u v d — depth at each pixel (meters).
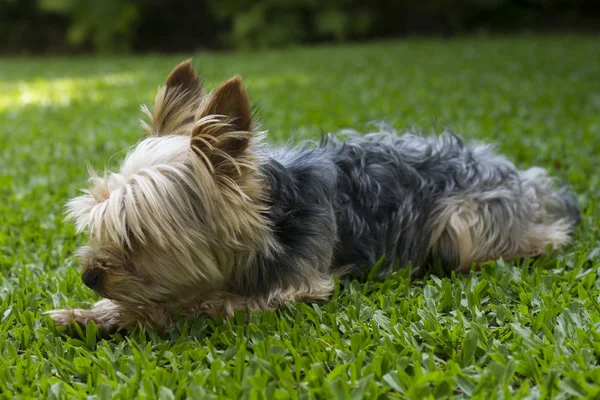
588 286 0.88
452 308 0.84
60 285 0.93
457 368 0.70
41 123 2.16
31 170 1.52
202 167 0.77
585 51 3.63
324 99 2.36
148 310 0.83
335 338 0.77
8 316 0.86
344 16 5.41
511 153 1.44
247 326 0.80
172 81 0.84
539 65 3.12
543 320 0.79
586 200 1.17
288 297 0.85
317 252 0.87
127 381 0.72
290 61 3.89
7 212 1.21
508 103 2.12
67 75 3.78
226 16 5.58
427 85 2.64
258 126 0.80
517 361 0.70
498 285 0.89
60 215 1.18
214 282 0.81
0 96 2.92
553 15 5.55
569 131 1.65
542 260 0.96
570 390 0.67
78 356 0.77
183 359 0.75
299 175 0.88
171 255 0.77
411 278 0.96
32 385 0.72
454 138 1.08
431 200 0.97
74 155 1.65
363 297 0.87
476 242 0.96
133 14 5.46
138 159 0.79
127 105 2.46
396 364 0.71
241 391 0.69
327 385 0.68
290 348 0.75
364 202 0.94
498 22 5.55
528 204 1.00
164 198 0.77
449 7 5.49
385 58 3.78
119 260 0.78
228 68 3.60
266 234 0.82
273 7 5.51
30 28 5.80
